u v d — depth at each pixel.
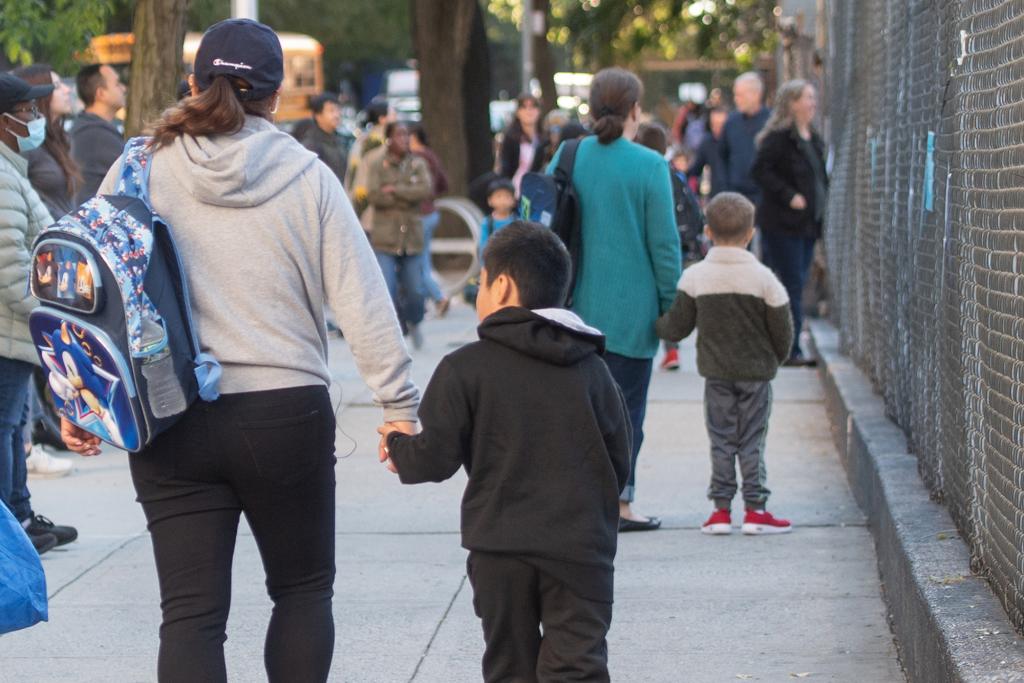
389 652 6.87
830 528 9.04
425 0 26.02
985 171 5.55
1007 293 5.12
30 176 9.66
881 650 6.71
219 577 4.75
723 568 8.20
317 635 4.91
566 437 4.80
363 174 16.97
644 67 45.53
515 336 4.80
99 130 11.59
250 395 4.68
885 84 9.86
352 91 69.44
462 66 26.34
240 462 4.71
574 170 8.67
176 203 4.74
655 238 8.62
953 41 6.50
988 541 5.69
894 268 9.28
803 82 14.89
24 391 7.71
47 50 14.74
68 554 8.70
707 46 41.28
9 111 7.55
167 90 11.56
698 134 29.67
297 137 17.80
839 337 14.30
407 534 9.15
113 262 4.50
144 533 9.21
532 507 4.79
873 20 10.73
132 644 7.07
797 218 15.05
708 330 8.78
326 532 4.95
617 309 8.59
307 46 44.06
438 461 4.82
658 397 14.00
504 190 17.52
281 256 4.75
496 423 4.80
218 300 4.70
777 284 8.70
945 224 6.77
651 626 7.16
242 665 6.70
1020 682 4.56
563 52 52.09
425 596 7.79
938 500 7.19
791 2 18.81
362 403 13.77
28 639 7.13
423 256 19.34
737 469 11.20
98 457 11.64
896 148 9.18
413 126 20.30
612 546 4.88
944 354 6.89
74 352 4.59
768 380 8.87
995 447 5.43
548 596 4.84
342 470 11.05
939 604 5.50
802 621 7.18
